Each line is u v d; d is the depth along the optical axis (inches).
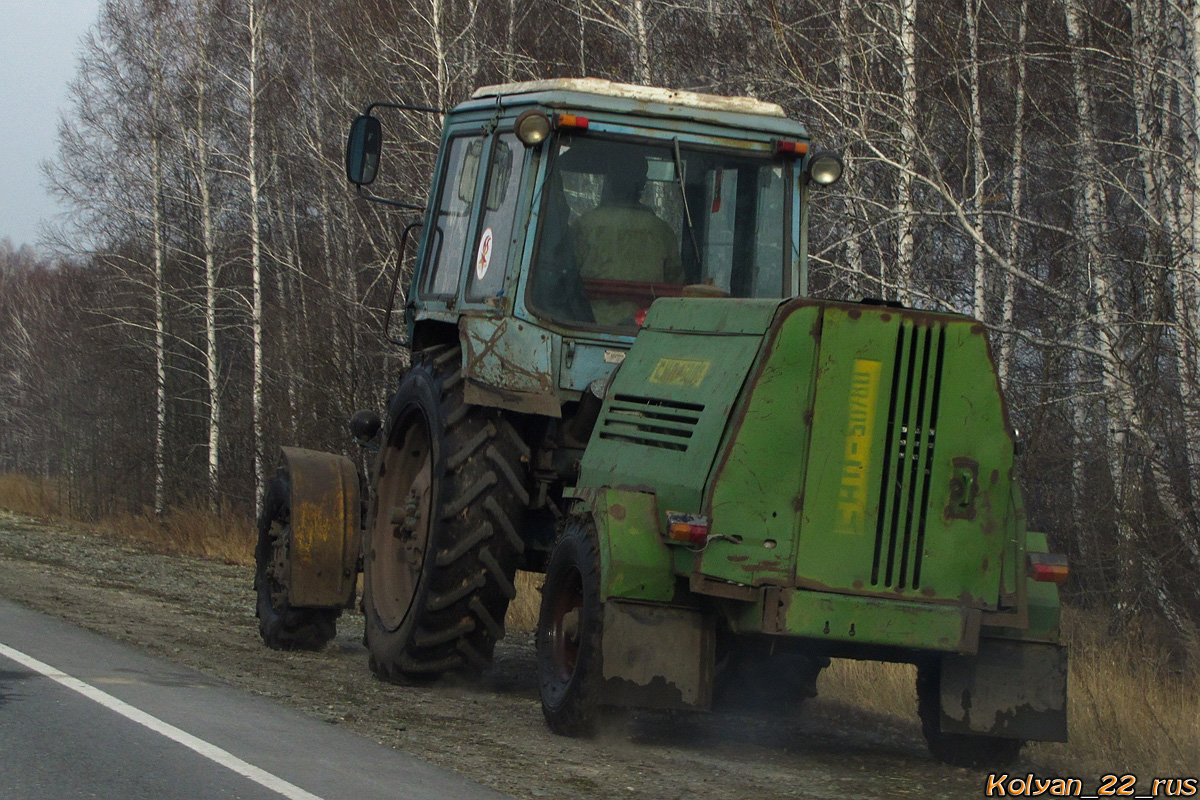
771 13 858.1
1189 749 418.9
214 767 326.3
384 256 1302.9
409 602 490.3
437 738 384.5
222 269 1763.0
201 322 1856.5
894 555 354.0
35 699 396.5
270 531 596.1
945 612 352.8
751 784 349.7
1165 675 610.9
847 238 815.1
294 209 1614.2
